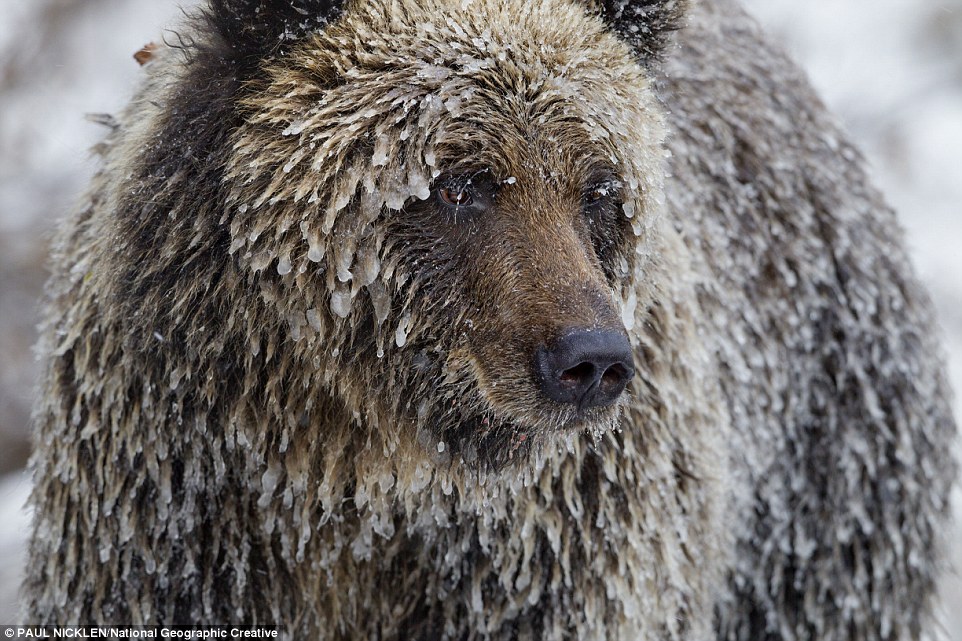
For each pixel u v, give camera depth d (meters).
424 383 6.77
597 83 6.75
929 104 24.47
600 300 6.34
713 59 10.41
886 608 10.44
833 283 10.34
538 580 7.55
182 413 7.11
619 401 6.86
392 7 6.64
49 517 7.52
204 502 7.32
